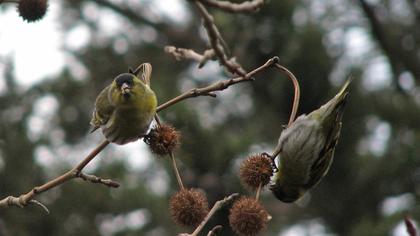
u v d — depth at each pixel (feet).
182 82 65.92
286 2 59.52
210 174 52.44
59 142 58.03
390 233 56.70
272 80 60.18
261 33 59.82
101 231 53.88
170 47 29.27
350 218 61.41
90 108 60.23
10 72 57.62
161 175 57.36
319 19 63.16
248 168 29.43
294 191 32.09
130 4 70.03
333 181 61.11
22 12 30.96
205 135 52.49
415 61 66.39
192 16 71.97
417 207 58.70
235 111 63.00
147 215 54.34
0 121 56.13
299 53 58.08
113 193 54.08
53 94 59.57
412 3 67.77
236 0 54.08
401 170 60.29
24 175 54.44
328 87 58.18
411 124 62.39
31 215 53.16
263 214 28.73
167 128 29.71
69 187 53.72
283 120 60.59
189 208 28.96
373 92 62.03
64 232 53.26
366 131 61.57
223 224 50.11
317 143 30.63
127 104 29.40
